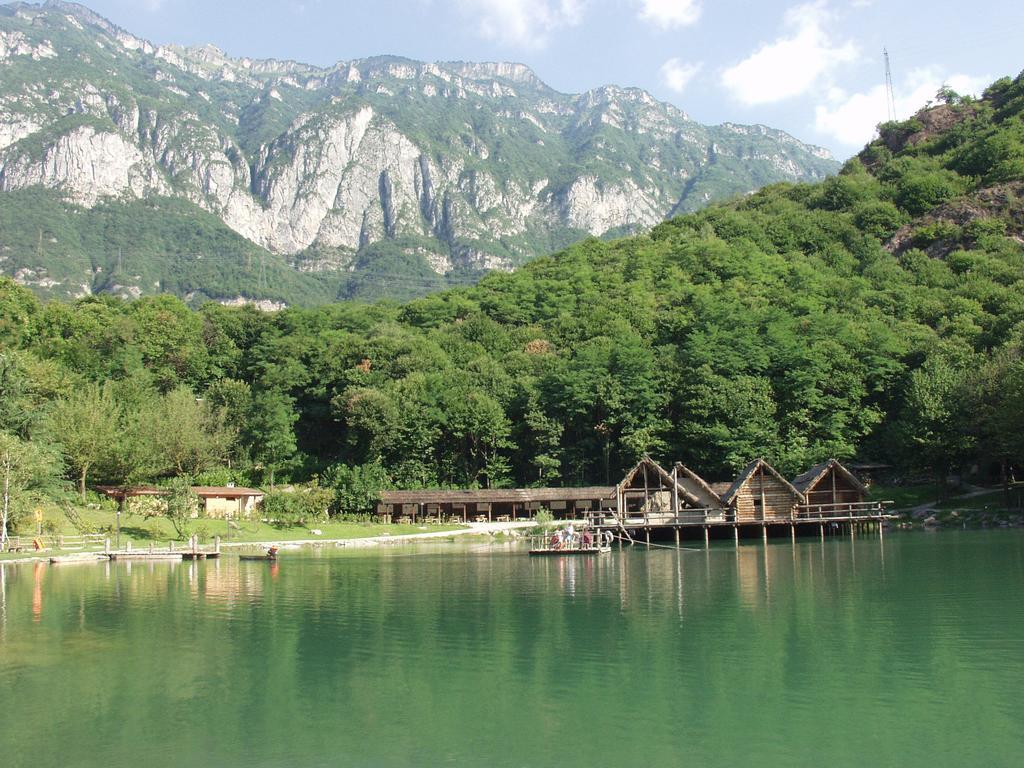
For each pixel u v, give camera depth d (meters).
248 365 172.12
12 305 168.75
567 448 136.75
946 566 64.75
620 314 178.12
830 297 177.62
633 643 39.47
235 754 26.14
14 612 49.66
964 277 181.00
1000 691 31.08
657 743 26.52
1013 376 106.44
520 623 44.78
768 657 36.41
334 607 50.56
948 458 118.00
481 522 122.94
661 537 102.88
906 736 26.81
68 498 95.00
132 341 166.62
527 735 27.34
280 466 138.50
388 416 132.12
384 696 31.62
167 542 94.75
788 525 104.50
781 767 24.56
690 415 131.00
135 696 31.92
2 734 28.02
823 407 130.38
